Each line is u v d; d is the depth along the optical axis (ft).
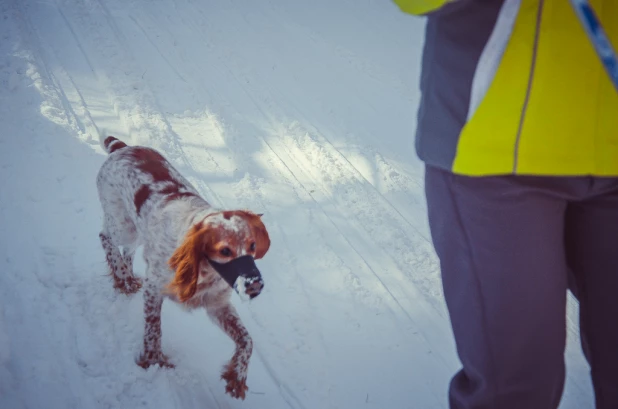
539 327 6.22
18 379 10.15
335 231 15.39
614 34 5.49
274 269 14.06
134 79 21.03
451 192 6.33
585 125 5.57
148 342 11.07
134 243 12.70
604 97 5.50
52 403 9.85
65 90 19.72
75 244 13.71
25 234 13.60
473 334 6.44
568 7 5.38
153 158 12.48
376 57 24.62
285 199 16.35
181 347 11.81
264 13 27.84
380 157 18.39
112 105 19.48
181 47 23.89
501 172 5.78
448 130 6.12
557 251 6.11
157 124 18.75
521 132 5.65
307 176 17.38
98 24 24.43
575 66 5.45
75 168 16.08
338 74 23.17
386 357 12.07
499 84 5.67
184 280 9.82
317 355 11.98
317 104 21.04
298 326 12.59
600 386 6.66
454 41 5.97
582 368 11.73
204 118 19.63
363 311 13.12
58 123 17.78
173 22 25.84
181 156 17.49
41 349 10.84
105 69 21.34
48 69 20.75
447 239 6.53
